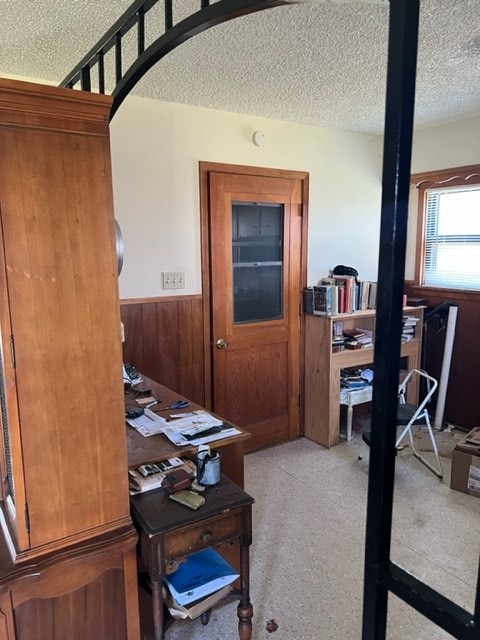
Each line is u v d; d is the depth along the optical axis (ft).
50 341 4.33
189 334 10.78
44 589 4.47
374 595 3.20
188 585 5.33
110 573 4.82
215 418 7.14
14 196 4.02
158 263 10.21
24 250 4.11
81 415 4.56
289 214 12.04
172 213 10.26
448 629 2.71
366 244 13.67
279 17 6.14
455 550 8.00
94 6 5.81
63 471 4.53
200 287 10.82
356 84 8.82
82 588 4.68
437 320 13.24
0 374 4.62
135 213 9.81
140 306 10.07
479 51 7.41
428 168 13.07
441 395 12.85
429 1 5.80
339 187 12.89
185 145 10.25
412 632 6.39
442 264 13.23
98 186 4.37
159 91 9.21
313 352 12.42
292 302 12.38
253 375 11.91
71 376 4.46
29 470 4.37
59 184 4.19
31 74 8.22
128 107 9.46
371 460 3.14
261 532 8.54
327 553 7.97
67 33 6.58
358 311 12.62
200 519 5.01
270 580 7.34
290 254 12.19
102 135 4.33
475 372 12.48
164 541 4.89
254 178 11.32
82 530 4.71
